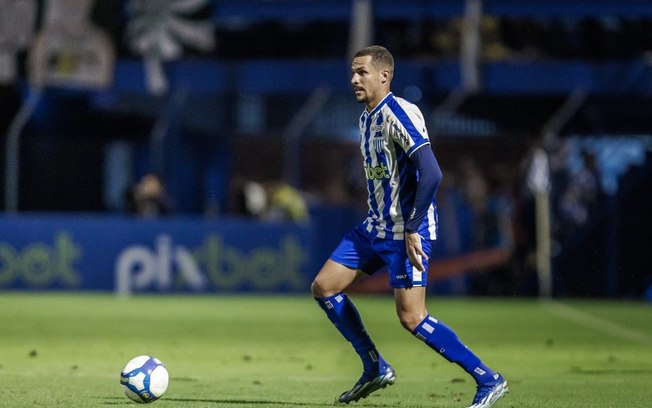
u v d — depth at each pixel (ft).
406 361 126.31
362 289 237.04
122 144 240.94
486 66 231.30
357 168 236.02
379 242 79.71
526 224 231.91
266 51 252.01
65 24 232.32
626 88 229.66
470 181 231.91
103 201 241.14
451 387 99.86
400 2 233.55
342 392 94.27
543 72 230.27
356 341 83.05
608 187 232.53
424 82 232.94
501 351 139.64
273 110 239.50
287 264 229.66
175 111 239.50
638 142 231.91
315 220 230.07
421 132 76.18
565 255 232.32
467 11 232.12
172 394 91.45
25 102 237.25
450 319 188.85
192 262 229.86
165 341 147.74
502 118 232.94
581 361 127.75
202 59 237.04
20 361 120.67
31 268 230.89
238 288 229.66
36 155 238.48
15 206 234.58
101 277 230.68
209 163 240.53
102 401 86.02
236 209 239.30
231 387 97.45
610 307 215.92
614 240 232.32
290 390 95.55
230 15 238.68
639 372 115.24
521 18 246.68
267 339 152.35
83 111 239.50
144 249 230.68
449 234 232.73
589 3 233.55
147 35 233.76
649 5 233.55
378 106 78.33
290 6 237.04
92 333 157.69
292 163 235.40
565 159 232.32
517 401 89.56
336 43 252.42
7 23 232.53
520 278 232.53
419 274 78.43
